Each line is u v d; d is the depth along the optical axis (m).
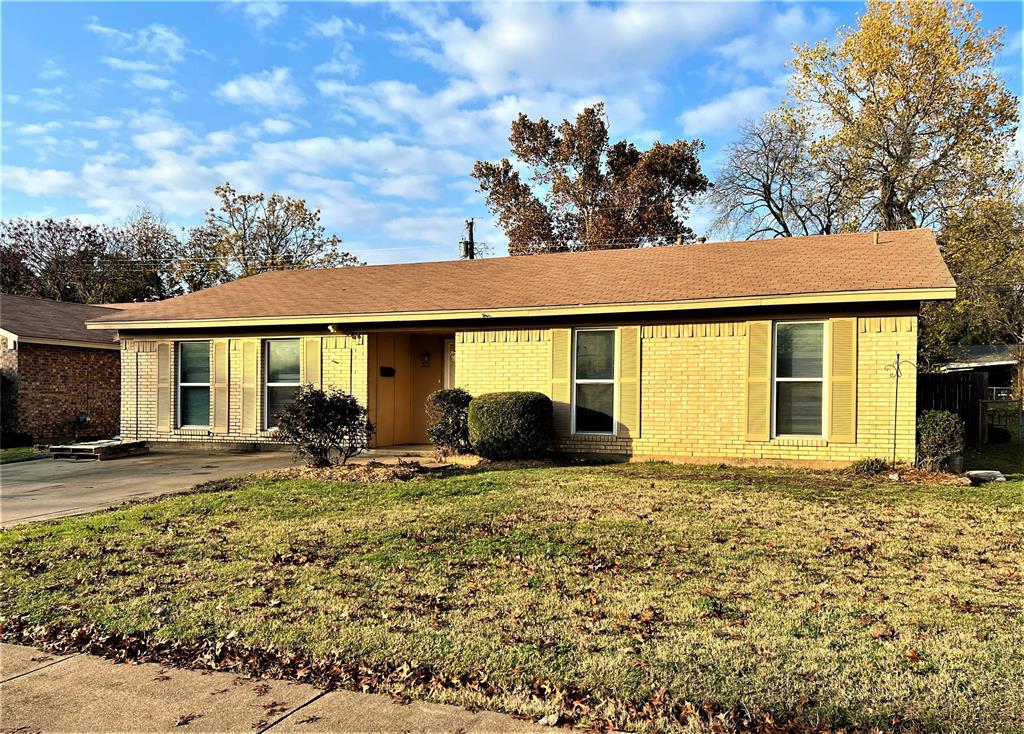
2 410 18.16
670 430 11.88
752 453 11.38
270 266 38.28
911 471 10.18
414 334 14.96
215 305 15.51
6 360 18.25
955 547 6.41
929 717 3.43
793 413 11.30
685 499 8.45
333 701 3.72
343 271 17.59
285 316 13.97
